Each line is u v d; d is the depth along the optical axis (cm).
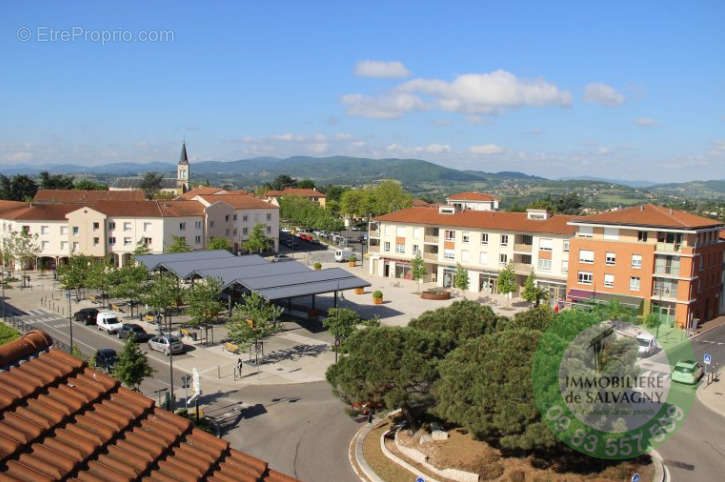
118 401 956
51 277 7500
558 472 2367
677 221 5262
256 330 3938
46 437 805
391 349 2478
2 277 7306
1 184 13062
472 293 7019
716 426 3073
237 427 2988
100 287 5934
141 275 5509
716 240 5862
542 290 5988
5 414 811
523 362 2170
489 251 6994
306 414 3173
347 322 4122
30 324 5041
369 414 3038
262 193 19412
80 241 7950
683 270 5219
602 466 2414
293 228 14412
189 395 3428
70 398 899
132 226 8206
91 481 757
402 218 7838
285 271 5584
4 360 898
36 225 7906
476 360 2320
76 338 4622
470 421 2164
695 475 2517
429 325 2950
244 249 9481
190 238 8756
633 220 5469
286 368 3984
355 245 11725
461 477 2345
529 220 6812
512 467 2408
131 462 823
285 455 2680
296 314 5641
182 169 18975
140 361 3044
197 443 955
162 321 5244
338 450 2739
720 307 6156
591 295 5581
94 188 14912
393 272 7950
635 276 5416
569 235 6275
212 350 4388
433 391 2430
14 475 713
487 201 10581
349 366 2531
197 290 4709
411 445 2678
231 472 922
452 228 7275
